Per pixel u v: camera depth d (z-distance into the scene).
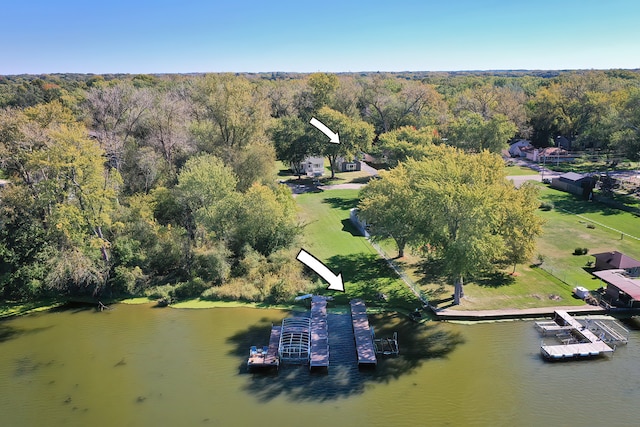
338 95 104.00
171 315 38.38
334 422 25.64
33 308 40.34
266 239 46.62
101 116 58.88
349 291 40.75
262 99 67.31
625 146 72.88
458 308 36.91
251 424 25.59
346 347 32.81
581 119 99.25
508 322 35.59
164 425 25.72
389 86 132.88
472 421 25.45
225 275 42.28
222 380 29.61
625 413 25.95
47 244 41.41
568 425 25.11
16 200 40.97
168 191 49.28
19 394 28.78
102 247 41.41
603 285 39.91
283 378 29.72
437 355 31.66
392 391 28.16
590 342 32.12
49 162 38.12
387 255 48.16
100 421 26.17
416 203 37.09
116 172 46.03
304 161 87.38
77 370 31.17
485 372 29.75
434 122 101.69
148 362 31.81
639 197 64.88
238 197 45.53
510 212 38.91
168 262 44.41
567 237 51.56
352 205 66.56
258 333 35.19
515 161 96.44
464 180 37.59
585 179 68.25
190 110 66.38
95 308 40.16
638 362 30.67
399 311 37.59
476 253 34.62
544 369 30.03
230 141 64.19
